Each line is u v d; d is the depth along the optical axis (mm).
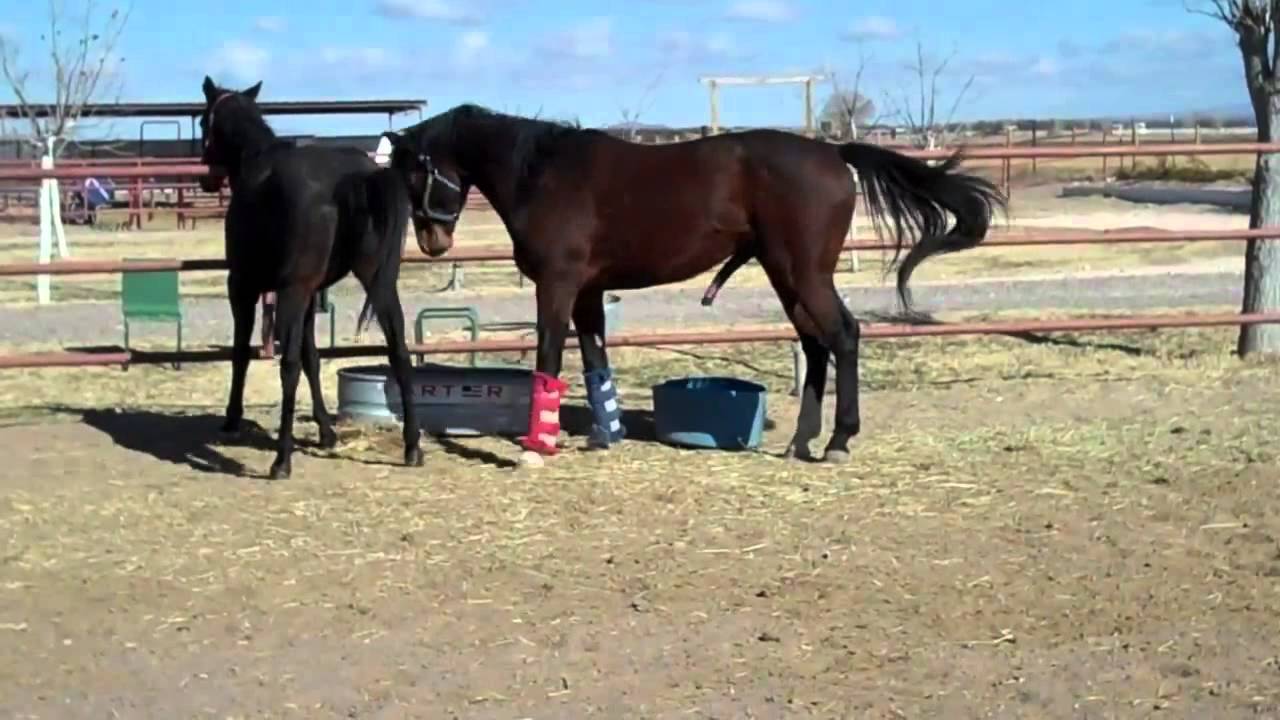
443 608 5562
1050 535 6445
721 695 4676
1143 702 4582
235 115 8023
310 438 8570
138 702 4664
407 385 7723
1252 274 10914
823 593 5691
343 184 7359
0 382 10930
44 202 16719
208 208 30078
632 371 11305
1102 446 8094
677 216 7562
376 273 7523
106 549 6348
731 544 6336
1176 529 6508
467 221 30125
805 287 7543
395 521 6719
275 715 4543
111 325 14586
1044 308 15148
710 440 8180
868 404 9562
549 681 4805
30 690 4773
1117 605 5523
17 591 5793
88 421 9211
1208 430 8438
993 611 5477
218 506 7016
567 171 7688
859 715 4504
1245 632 5203
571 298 7789
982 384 10258
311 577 5941
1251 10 10789
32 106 29000
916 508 6887
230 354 8906
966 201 7562
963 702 4602
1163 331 12977
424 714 4539
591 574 5949
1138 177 45531
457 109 7906
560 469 7676
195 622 5434
